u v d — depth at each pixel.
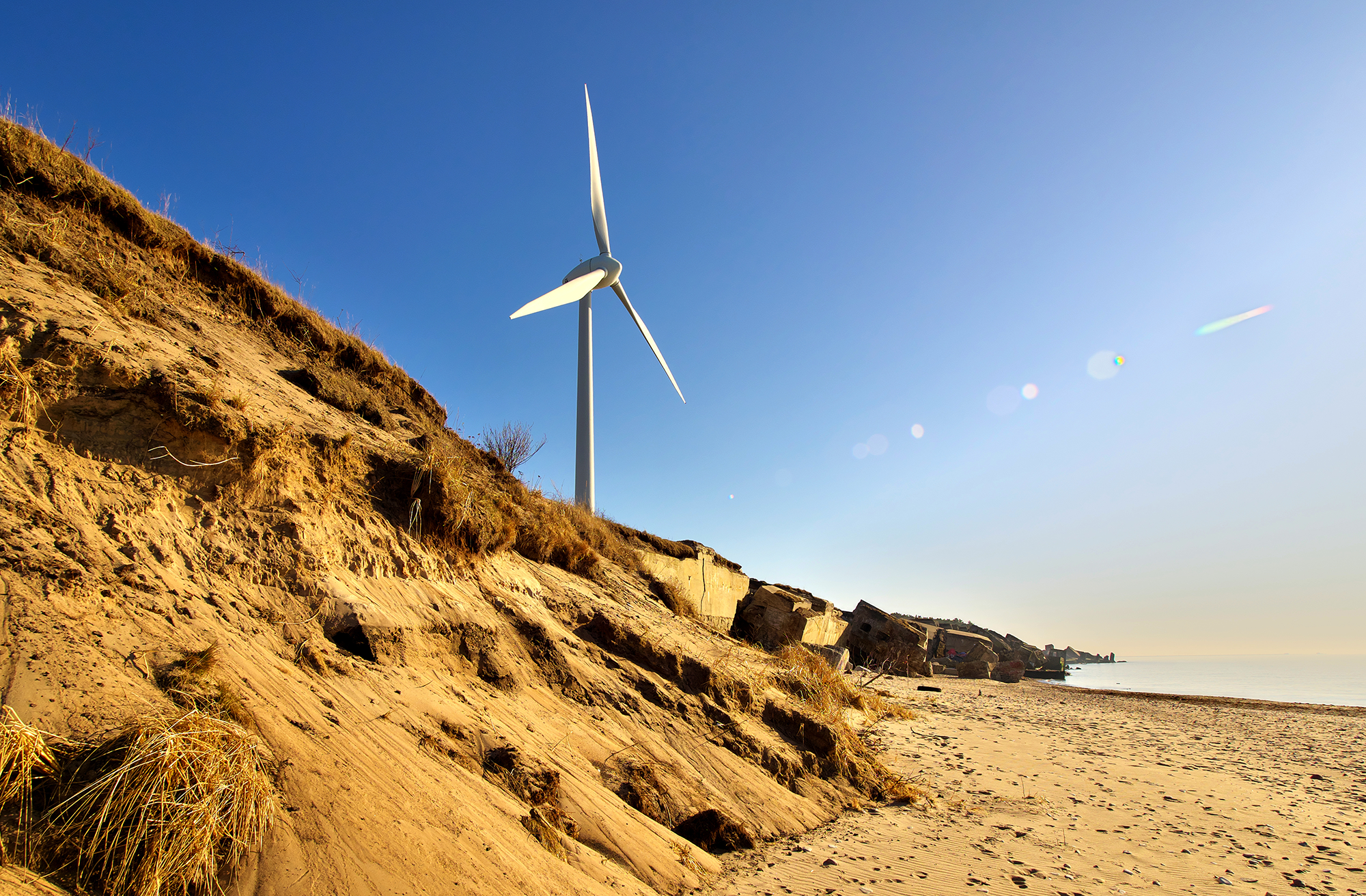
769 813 9.74
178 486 7.00
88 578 5.24
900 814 11.02
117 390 6.95
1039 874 8.35
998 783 13.46
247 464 7.61
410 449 11.55
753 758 11.02
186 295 10.87
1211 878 8.59
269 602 6.86
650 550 27.50
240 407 8.15
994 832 10.14
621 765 8.73
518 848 5.84
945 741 17.81
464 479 11.26
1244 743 21.67
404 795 5.51
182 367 8.21
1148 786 13.99
